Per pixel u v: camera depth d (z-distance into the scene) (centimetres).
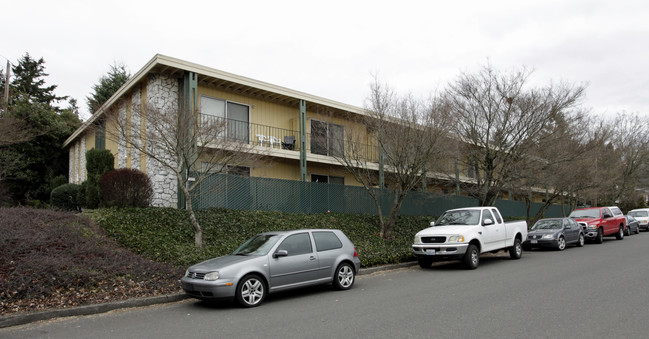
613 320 623
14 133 1816
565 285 909
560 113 1747
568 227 1845
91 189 1545
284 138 1975
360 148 1786
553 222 1858
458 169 2022
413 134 1548
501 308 712
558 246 1730
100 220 1227
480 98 1786
